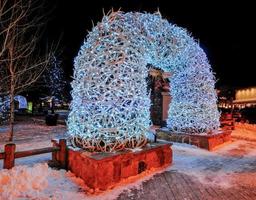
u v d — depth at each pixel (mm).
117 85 4594
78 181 4293
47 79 26516
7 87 10430
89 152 4336
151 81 15586
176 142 8422
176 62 7227
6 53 9336
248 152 7281
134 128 4832
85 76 4656
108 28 4816
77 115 4680
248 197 3807
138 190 4047
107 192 3920
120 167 4352
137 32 5176
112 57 4613
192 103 8047
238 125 17031
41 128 13352
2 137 9664
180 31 6902
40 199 3559
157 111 15406
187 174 4984
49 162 5129
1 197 3531
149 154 5113
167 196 3803
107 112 4480
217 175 4938
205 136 7504
